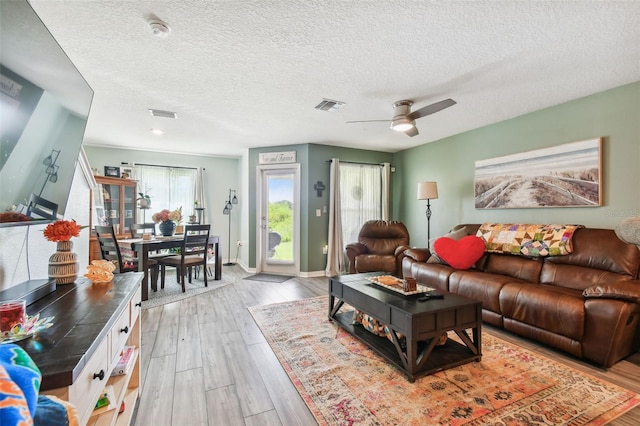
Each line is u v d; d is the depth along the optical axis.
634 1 1.61
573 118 3.07
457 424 1.48
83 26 1.83
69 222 1.54
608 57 2.22
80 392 0.79
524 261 3.06
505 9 1.69
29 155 1.22
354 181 5.51
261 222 5.36
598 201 2.86
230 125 3.99
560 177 3.16
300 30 1.89
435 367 1.93
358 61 2.28
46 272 1.64
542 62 2.30
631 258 2.38
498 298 2.67
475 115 3.56
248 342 2.46
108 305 1.18
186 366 2.07
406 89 2.81
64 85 1.45
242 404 1.66
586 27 1.85
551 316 2.25
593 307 2.04
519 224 3.31
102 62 2.29
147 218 5.68
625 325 1.97
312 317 3.03
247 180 5.57
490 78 2.58
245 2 1.62
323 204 5.23
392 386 1.82
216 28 1.86
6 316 0.87
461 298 2.16
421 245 5.18
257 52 2.15
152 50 2.12
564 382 1.85
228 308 3.33
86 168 2.41
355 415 1.56
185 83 2.68
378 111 3.42
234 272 5.41
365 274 3.07
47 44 1.27
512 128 3.66
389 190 5.74
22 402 0.49
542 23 1.82
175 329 2.72
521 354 2.23
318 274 5.16
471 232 3.71
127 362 1.48
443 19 1.78
